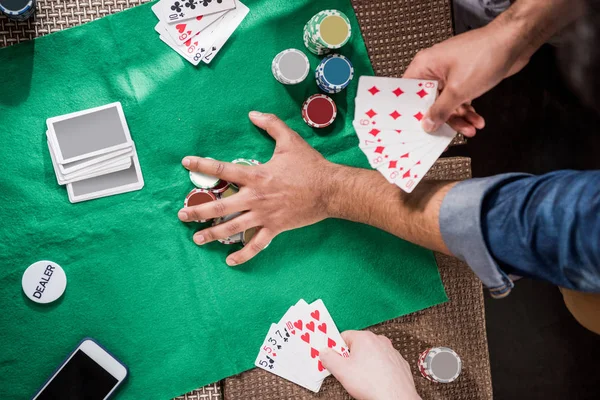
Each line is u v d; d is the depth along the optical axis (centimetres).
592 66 221
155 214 160
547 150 246
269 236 160
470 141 244
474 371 171
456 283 173
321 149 168
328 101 165
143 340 159
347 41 156
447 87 135
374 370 157
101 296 158
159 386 158
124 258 159
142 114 160
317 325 165
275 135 162
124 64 159
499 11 189
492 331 251
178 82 161
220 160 164
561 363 253
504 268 112
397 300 169
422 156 138
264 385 163
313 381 164
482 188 112
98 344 154
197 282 162
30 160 156
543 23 134
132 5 159
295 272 167
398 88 139
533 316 252
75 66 157
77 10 156
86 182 157
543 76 242
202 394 162
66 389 152
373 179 150
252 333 163
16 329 155
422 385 169
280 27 165
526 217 102
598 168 247
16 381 154
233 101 164
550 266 102
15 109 155
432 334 170
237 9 163
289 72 159
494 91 243
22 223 155
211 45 162
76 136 155
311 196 156
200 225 162
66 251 157
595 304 149
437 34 169
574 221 95
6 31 153
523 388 252
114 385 153
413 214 130
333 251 169
